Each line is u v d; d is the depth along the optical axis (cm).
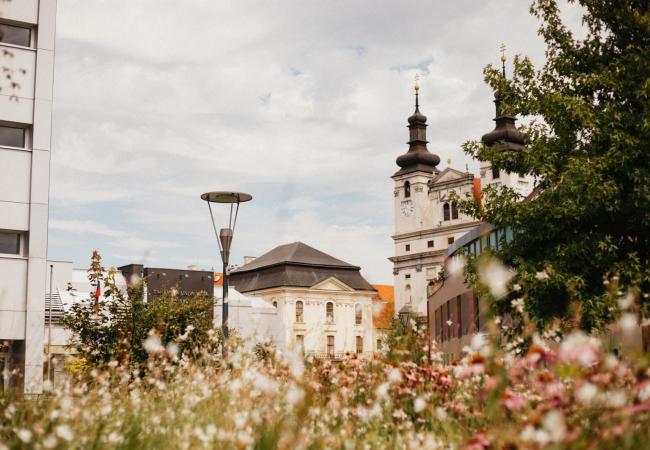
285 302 9062
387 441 615
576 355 412
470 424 613
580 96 1616
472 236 2911
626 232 1555
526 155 1617
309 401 458
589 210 1502
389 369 721
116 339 1839
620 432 350
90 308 1977
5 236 2686
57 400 625
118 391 802
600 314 1288
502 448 383
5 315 2577
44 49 2764
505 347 828
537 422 373
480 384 663
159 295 2048
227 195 1797
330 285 9362
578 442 352
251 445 475
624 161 1459
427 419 648
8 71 1011
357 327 9500
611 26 1617
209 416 612
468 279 1558
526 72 1697
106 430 546
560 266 1460
